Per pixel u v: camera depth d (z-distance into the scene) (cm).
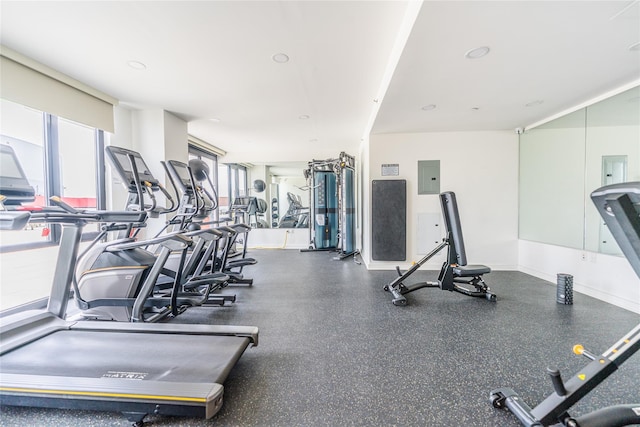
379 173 487
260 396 160
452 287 330
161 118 410
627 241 116
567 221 373
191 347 181
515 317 274
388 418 143
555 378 126
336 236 705
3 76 250
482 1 167
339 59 270
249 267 517
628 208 108
